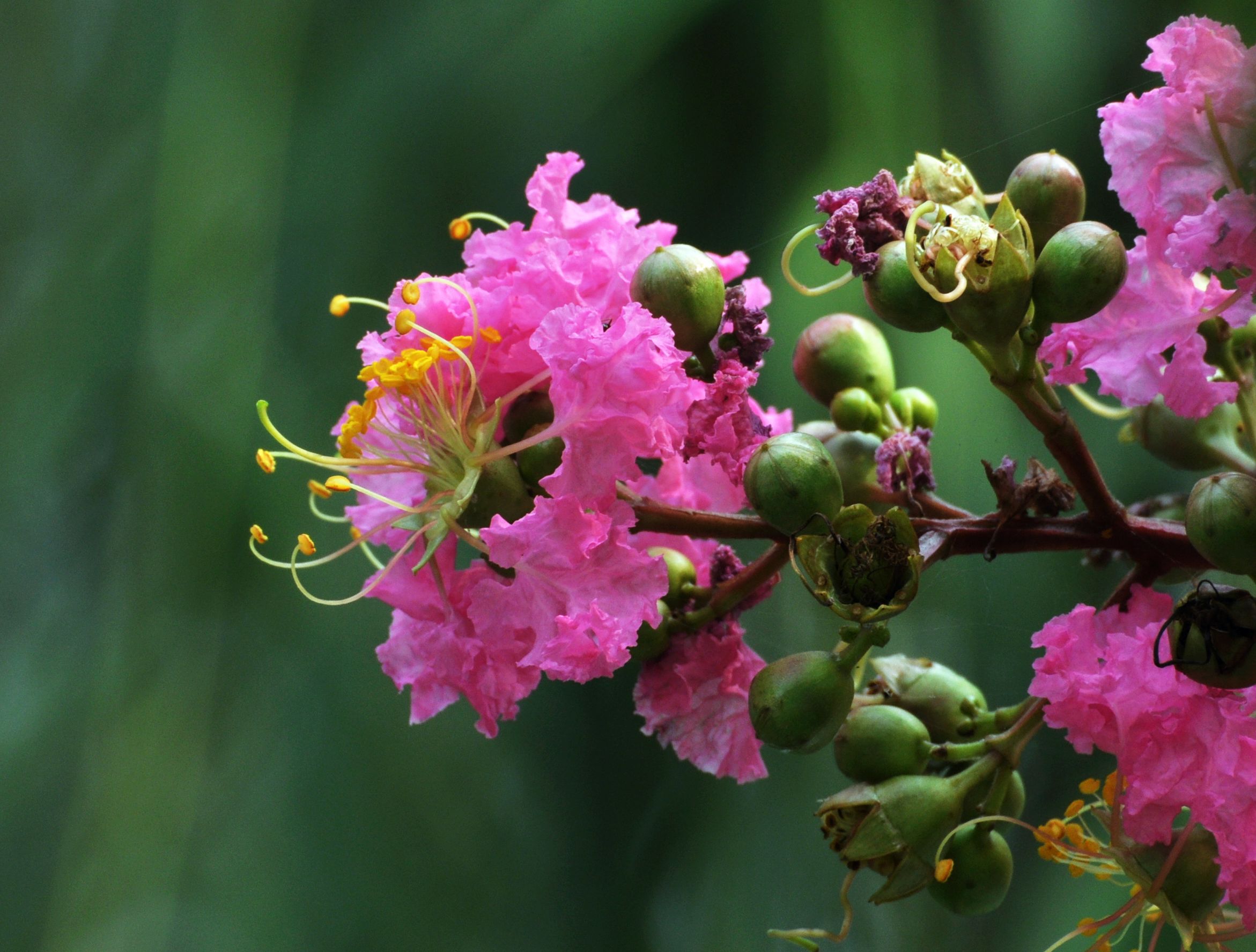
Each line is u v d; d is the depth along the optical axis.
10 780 0.76
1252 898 0.63
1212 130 0.63
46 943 0.75
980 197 0.65
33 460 0.79
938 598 0.75
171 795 0.76
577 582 0.64
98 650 0.76
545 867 0.76
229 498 0.77
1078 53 0.80
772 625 0.74
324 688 0.77
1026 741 0.65
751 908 0.76
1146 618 0.64
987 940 0.75
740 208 0.81
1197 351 0.65
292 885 0.75
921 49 0.80
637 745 0.78
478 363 0.65
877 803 0.64
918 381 0.75
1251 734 0.63
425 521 0.65
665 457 0.64
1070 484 0.65
